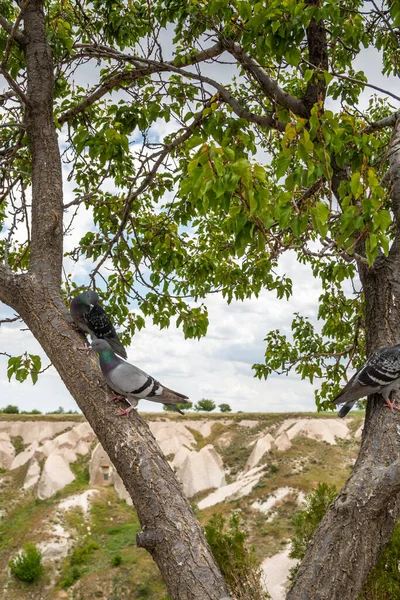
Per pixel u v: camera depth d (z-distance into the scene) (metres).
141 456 3.98
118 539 29.36
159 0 7.01
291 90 9.42
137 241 8.55
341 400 4.60
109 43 7.58
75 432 40.72
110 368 4.36
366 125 6.80
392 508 3.94
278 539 25.17
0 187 7.61
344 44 7.09
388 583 7.56
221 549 7.76
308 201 3.88
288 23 4.88
